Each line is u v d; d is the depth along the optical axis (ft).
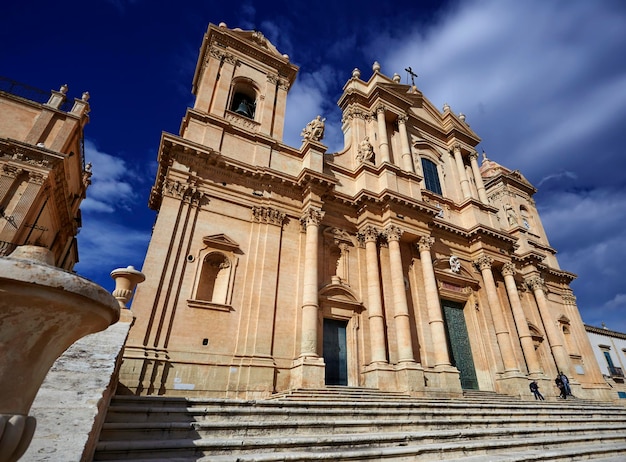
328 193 62.13
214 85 64.64
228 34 68.90
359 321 56.70
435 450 22.11
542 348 79.82
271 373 44.93
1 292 5.69
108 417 20.42
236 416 24.03
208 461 16.30
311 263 53.01
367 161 71.05
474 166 92.43
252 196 56.65
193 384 41.22
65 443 11.74
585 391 82.02
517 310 73.41
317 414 27.20
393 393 47.75
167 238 47.03
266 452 19.08
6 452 5.59
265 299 49.60
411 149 84.58
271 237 54.49
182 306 44.78
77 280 6.42
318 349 51.08
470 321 71.05
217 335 45.24
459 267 73.10
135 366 38.58
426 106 96.02
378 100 79.87
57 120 64.28
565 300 97.04
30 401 6.51
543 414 40.88
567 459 24.93
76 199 82.33
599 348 104.99
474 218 80.53
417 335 59.52
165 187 50.37
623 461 25.21
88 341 20.13
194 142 53.01
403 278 60.39
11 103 61.77
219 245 50.62
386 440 22.82
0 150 56.03
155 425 19.40
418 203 65.16
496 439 27.96
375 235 62.03
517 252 91.30
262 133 63.72
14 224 52.70
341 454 19.08
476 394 57.36
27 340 6.23
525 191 116.37
